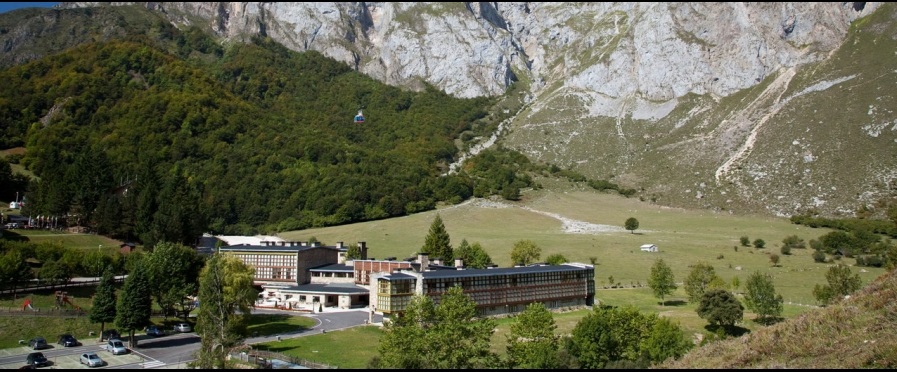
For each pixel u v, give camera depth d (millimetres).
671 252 176250
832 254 171375
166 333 91688
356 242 189250
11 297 97812
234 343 70688
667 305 121438
